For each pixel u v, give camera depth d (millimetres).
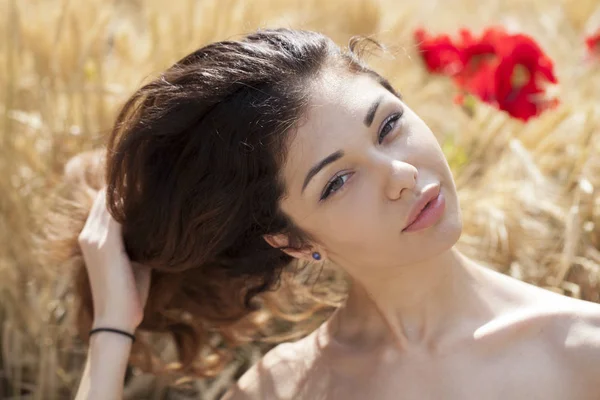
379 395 2027
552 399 1813
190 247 2086
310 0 4148
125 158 2037
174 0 3602
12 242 3043
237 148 1863
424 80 3750
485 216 2830
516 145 2875
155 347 2850
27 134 3289
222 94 1846
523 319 1893
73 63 3293
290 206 1895
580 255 2602
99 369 2170
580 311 1867
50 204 2809
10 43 3201
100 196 2314
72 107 3252
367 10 4062
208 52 1936
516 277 2613
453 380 1927
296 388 2193
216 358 2570
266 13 3898
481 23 4535
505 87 2838
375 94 1815
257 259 2109
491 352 1904
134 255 2254
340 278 2793
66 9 3217
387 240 1825
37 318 2895
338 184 1819
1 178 3062
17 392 2865
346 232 1855
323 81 1814
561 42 4082
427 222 1795
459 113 3426
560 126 3131
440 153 1843
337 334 2207
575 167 2820
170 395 2836
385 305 2016
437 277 1951
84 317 2443
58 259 2439
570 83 3625
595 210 2691
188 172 1956
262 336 2867
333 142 1783
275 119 1805
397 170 1756
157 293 2354
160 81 1949
